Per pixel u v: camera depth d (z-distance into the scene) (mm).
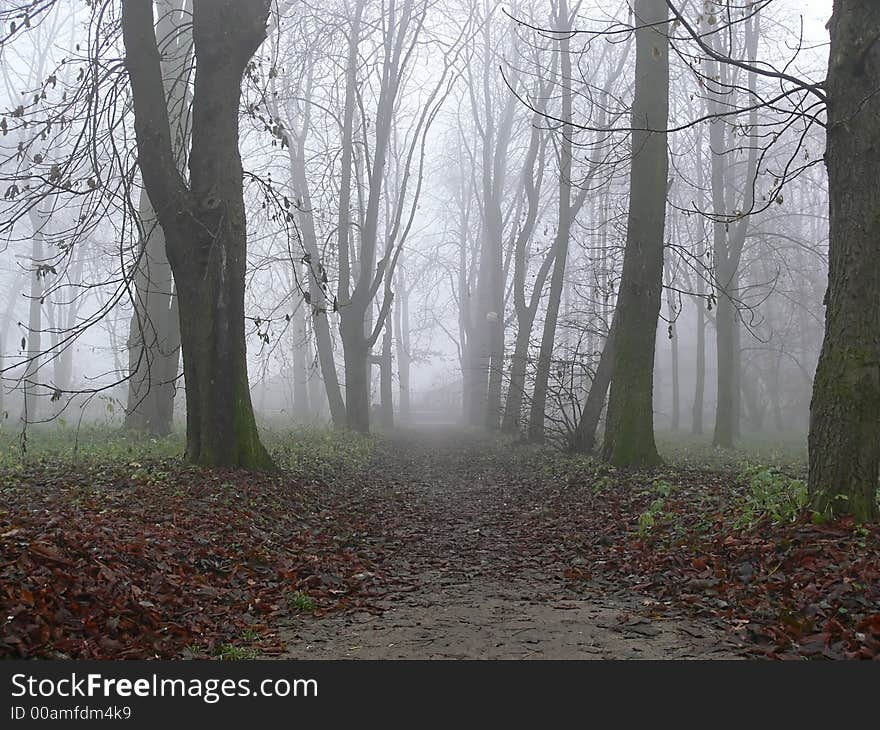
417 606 6953
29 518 7555
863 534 7152
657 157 15508
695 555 8008
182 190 11977
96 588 5684
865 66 7770
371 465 19969
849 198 7848
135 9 11727
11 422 30094
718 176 27344
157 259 20234
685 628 5918
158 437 18125
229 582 7109
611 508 11578
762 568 6988
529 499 14164
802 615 5699
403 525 11641
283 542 9078
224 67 12023
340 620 6402
